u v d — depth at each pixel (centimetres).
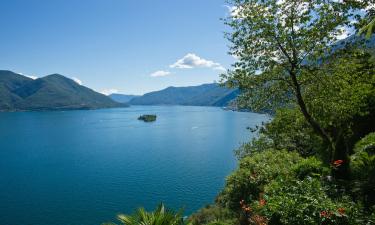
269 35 1303
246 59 1386
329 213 852
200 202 6225
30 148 13525
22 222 5594
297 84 1344
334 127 1475
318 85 1350
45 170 9544
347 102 1327
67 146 13888
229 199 1805
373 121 2044
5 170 9619
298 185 1028
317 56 1270
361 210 901
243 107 1500
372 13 1159
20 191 7475
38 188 7694
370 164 1302
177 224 864
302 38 1259
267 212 994
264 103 1452
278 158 1803
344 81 1334
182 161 10212
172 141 14438
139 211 869
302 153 2206
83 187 7694
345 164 1274
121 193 7112
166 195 6800
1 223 5547
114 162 10438
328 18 1224
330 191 1059
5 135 17862
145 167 9588
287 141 2239
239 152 2800
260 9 1338
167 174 8638
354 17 1220
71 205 6438
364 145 1678
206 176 8275
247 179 1691
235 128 18412
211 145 13012
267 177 1603
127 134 17375
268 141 2283
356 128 2067
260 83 1424
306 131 2031
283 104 1471
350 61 1316
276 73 1357
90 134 17725
